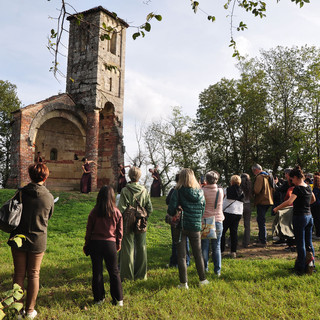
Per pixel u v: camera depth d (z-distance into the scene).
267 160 27.62
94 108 24.06
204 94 33.72
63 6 4.17
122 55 26.83
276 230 7.91
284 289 4.76
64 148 26.28
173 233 4.98
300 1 5.18
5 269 6.17
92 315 4.02
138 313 4.01
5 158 36.62
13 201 3.83
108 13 24.81
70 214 13.48
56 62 4.41
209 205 5.71
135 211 5.46
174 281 5.25
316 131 25.55
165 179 42.12
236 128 30.58
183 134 39.16
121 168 21.20
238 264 6.32
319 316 3.75
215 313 3.94
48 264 6.64
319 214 8.77
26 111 21.09
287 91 27.42
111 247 4.44
